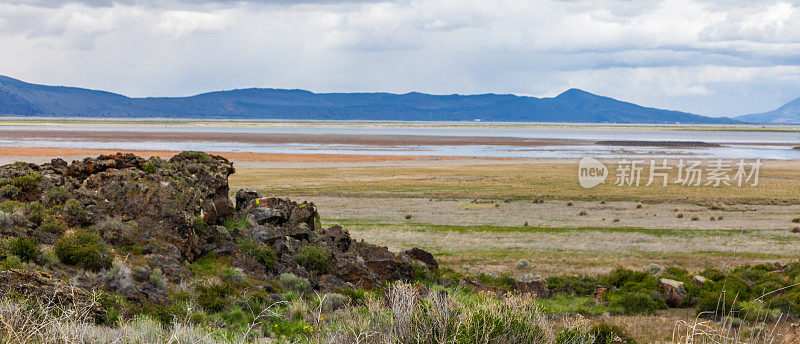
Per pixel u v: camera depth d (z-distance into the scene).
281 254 21.69
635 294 21.59
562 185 79.50
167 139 189.50
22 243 14.06
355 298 18.27
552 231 46.38
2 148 132.00
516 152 146.25
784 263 33.81
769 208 60.69
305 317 14.65
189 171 23.66
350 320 8.70
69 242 15.12
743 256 36.66
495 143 188.88
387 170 96.75
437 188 75.38
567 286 25.86
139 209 19.08
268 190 70.38
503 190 74.06
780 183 83.00
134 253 17.12
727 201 65.19
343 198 65.62
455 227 47.94
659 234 45.12
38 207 17.28
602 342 14.91
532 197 68.00
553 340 8.31
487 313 7.75
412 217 53.47
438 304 8.00
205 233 20.25
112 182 19.86
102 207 18.81
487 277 28.39
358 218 52.72
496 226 48.94
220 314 14.23
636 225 49.91
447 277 26.42
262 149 145.25
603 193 71.81
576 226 49.28
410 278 24.72
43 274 12.01
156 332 8.91
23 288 10.55
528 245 40.25
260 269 19.88
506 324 7.80
